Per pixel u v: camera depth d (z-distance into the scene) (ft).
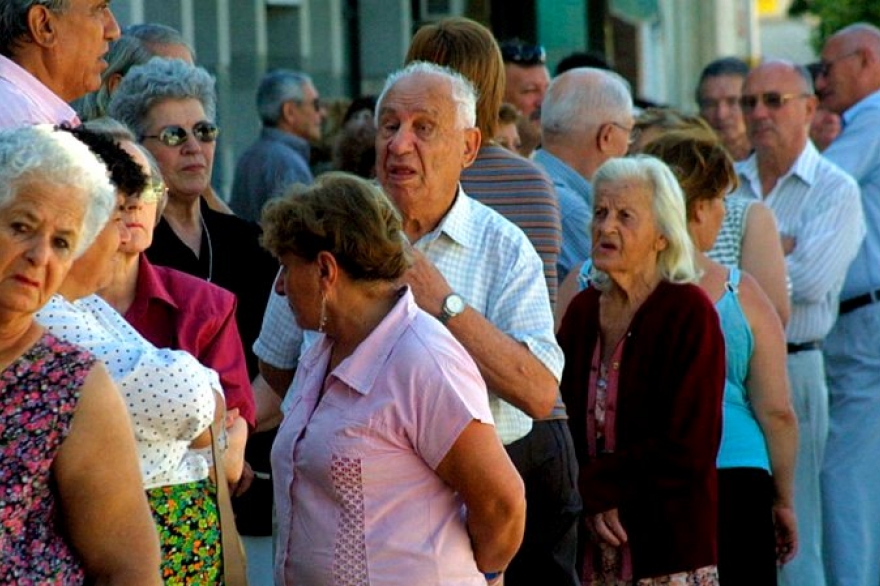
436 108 40.91
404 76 41.42
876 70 78.28
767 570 52.44
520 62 72.33
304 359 36.78
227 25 97.76
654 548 47.14
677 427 47.21
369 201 35.24
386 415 34.42
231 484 38.04
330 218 34.88
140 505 29.22
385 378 34.60
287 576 35.60
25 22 40.70
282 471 35.76
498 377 39.91
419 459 34.78
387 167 41.11
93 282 33.27
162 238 45.57
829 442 71.67
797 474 64.64
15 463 27.58
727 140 85.20
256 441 46.52
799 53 272.10
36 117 39.55
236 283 46.65
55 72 41.32
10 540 27.68
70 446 28.04
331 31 108.37
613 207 47.73
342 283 35.19
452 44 45.39
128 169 33.32
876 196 73.56
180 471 33.76
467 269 41.52
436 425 34.35
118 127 36.91
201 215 46.96
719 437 47.62
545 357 40.93
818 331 65.46
